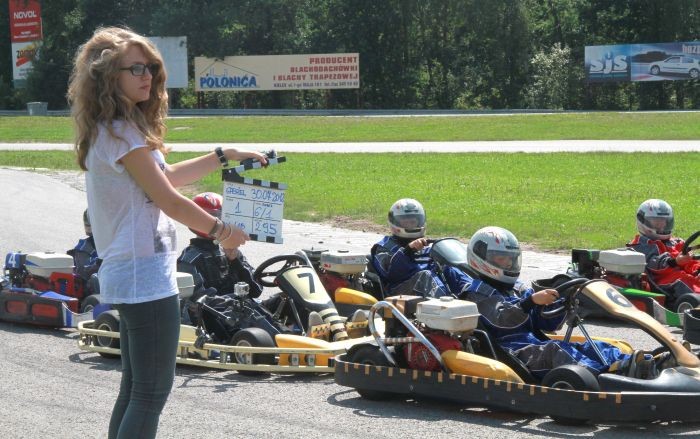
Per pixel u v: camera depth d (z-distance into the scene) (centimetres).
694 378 525
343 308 777
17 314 854
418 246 803
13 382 649
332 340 705
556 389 522
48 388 633
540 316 599
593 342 575
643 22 5931
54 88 5731
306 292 731
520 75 5962
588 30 6078
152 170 350
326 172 2359
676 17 5747
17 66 5828
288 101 6050
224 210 593
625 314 567
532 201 1778
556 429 529
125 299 351
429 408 580
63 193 2003
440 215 1598
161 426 540
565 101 5534
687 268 907
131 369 366
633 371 546
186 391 624
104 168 351
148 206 357
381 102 6062
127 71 349
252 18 5781
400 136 3566
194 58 5550
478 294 611
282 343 671
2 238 1383
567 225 1473
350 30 5959
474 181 2120
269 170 2427
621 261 884
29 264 872
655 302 841
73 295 867
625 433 522
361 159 2695
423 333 591
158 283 355
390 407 582
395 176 2250
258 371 670
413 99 6041
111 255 353
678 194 1833
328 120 4284
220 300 714
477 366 555
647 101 5462
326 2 6053
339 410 575
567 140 3256
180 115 4997
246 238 368
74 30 5988
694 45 4962
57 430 535
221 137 3622
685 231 1376
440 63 6088
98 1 5903
